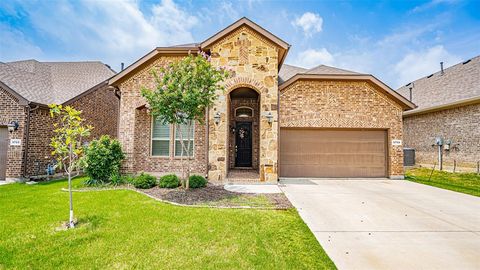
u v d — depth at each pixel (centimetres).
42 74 1456
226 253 392
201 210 605
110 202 670
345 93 1151
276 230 490
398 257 395
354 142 1171
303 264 367
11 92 1065
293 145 1162
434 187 965
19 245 410
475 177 1192
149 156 1096
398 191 880
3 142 1082
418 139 1680
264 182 998
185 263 360
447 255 403
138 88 1078
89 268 346
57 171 1202
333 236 475
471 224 544
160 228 486
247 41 1040
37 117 1121
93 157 919
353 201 730
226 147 1019
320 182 1052
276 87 1027
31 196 741
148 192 798
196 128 1087
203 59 785
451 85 1599
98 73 1619
